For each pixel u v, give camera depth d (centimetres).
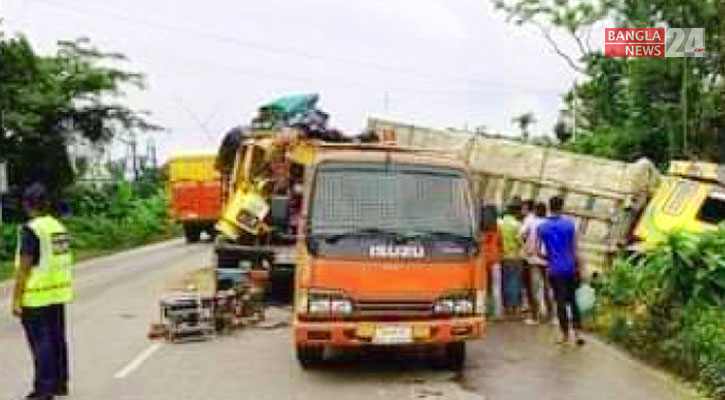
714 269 1215
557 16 3231
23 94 3925
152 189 6116
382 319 1083
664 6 2850
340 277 1083
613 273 1566
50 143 4278
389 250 1097
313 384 1093
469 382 1097
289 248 1731
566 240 1348
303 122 1806
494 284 1575
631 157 2928
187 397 1030
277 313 1694
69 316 1716
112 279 2495
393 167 1157
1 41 3834
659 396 1015
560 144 3581
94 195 4859
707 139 2794
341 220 1118
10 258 3356
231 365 1216
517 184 1786
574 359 1239
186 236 4312
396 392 1045
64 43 4419
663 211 1703
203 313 1426
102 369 1195
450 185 1159
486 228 1138
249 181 1777
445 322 1088
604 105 3288
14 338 1485
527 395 1024
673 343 1156
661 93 2892
